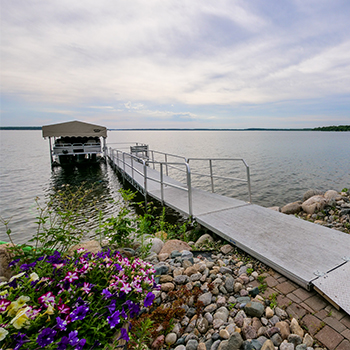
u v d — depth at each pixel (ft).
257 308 6.84
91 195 32.09
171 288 8.14
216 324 6.68
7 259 7.28
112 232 11.10
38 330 4.03
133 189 34.81
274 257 9.50
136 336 5.62
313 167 59.77
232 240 11.50
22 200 30.78
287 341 6.06
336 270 8.42
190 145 158.30
